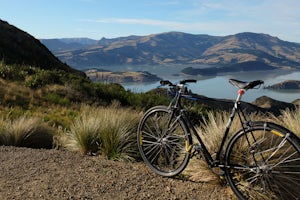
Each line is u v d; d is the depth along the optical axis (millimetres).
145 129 5906
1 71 21109
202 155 4688
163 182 4723
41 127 9180
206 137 5020
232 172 4238
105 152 6512
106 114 7605
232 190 3992
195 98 4426
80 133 6984
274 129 3609
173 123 4715
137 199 4250
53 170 5223
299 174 4023
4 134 8633
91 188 4551
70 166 5398
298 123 5125
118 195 4359
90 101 19359
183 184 4629
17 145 8438
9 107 15305
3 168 5395
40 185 4668
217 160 4145
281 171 3996
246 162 4227
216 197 4211
